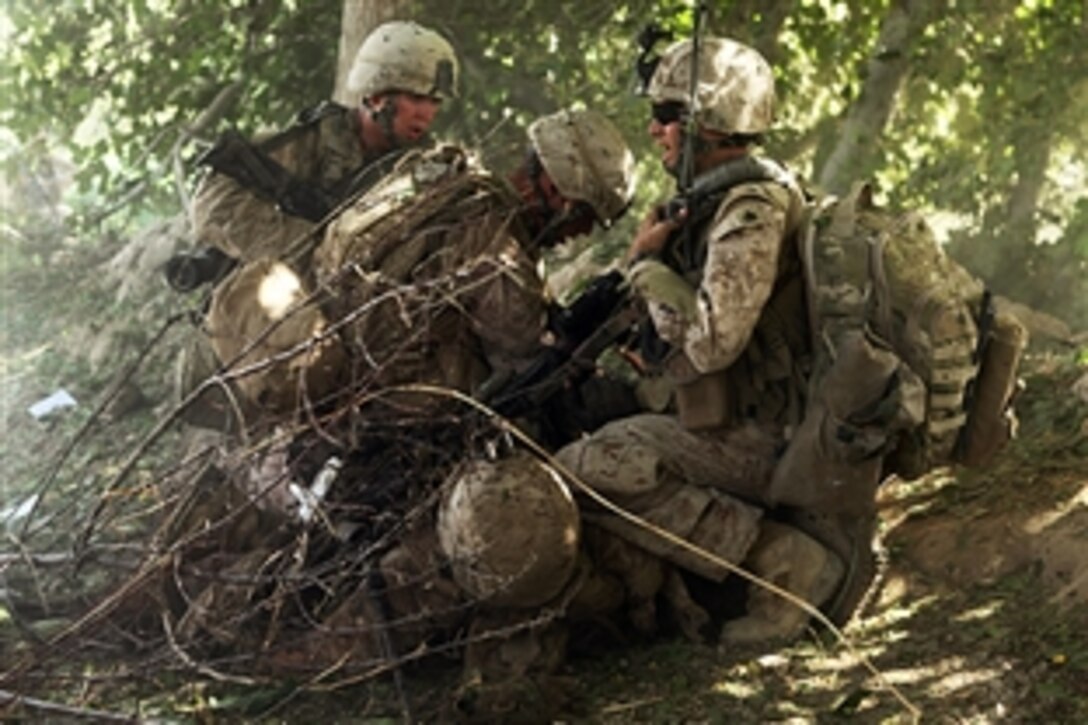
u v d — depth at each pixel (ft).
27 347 33.40
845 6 32.12
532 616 14.05
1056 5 29.94
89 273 36.91
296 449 14.89
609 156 15.38
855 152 30.66
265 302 14.99
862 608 15.07
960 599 14.85
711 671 14.17
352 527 14.38
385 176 16.52
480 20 30.81
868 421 13.69
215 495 15.78
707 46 14.74
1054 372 19.90
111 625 14.40
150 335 30.25
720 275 13.93
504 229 14.96
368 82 17.54
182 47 32.24
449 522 13.73
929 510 16.61
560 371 14.75
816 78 33.12
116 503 19.47
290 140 17.84
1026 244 30.14
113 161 34.47
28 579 17.88
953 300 14.06
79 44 33.19
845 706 13.01
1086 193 33.40
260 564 14.97
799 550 14.78
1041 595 14.48
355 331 14.79
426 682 14.57
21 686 13.98
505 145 31.42
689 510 14.55
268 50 31.91
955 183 31.94
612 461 14.60
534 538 13.48
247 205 17.53
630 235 28.32
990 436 14.71
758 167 14.42
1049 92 30.17
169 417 14.05
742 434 14.70
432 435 14.70
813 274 14.05
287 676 14.66
